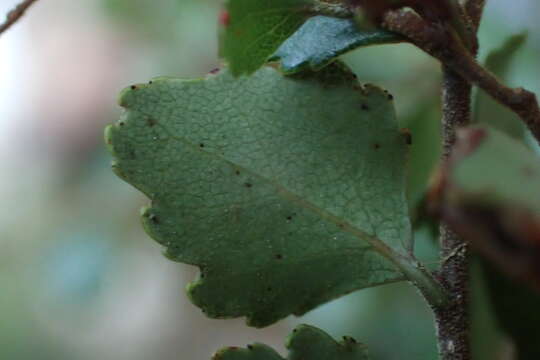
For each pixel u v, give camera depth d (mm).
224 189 95
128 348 252
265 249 95
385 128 95
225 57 90
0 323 262
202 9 185
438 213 81
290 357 95
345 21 94
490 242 80
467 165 81
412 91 139
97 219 214
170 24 193
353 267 95
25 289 263
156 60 198
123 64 237
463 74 89
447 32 88
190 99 96
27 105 269
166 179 95
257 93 96
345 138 95
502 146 81
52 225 252
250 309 96
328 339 95
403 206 95
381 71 145
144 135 95
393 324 141
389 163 95
